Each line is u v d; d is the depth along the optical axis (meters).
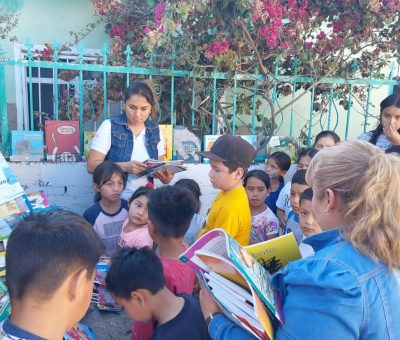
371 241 1.28
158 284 1.81
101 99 4.91
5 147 4.38
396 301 1.25
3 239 2.55
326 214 1.39
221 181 2.77
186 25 4.55
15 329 1.11
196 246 1.49
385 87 6.10
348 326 1.21
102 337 2.98
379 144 3.84
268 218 3.60
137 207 3.22
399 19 4.86
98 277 3.09
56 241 1.14
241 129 5.14
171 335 1.73
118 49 4.77
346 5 4.79
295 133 6.20
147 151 3.84
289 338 1.27
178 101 4.99
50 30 6.39
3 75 4.26
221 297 1.45
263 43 4.79
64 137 4.34
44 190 4.33
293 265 1.36
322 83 5.23
